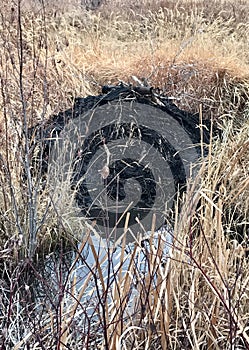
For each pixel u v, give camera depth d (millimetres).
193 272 2047
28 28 6105
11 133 3469
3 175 3164
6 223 3043
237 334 1854
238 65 6852
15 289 2371
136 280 2012
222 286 1985
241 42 7734
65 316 1923
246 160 3768
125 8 10602
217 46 7375
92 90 6441
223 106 6199
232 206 3289
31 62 5258
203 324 2039
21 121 3590
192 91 6281
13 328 2031
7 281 2543
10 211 3045
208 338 1957
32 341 1923
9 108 3227
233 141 4094
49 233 3043
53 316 1963
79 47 7320
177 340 1897
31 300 2318
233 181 3264
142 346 1935
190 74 6391
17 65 4781
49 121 4352
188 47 7016
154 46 7414
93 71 6746
